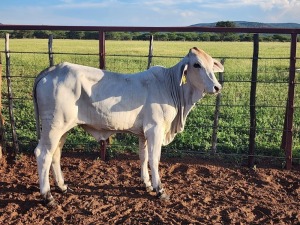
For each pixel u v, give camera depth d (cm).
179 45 3516
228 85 1405
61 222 485
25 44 3144
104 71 516
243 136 820
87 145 752
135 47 3050
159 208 522
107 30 643
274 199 559
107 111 505
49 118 496
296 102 1158
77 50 2636
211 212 513
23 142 755
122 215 502
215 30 627
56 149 551
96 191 574
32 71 1647
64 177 623
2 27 638
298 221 492
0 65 673
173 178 628
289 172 659
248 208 527
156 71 532
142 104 515
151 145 521
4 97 1112
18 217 495
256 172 653
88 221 486
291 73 637
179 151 718
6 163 682
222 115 988
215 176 639
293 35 623
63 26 640
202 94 519
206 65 499
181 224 481
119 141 771
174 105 529
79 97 498
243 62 2284
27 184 595
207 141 788
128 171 652
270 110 1050
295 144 788
